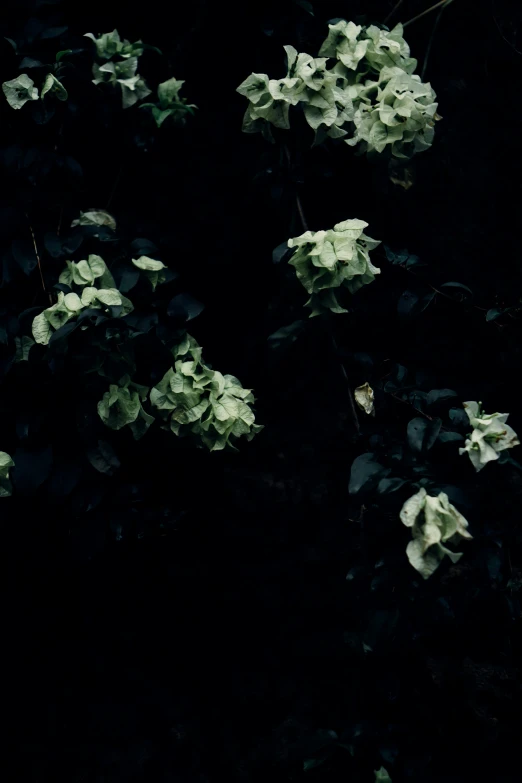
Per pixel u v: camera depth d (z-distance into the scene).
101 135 1.29
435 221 1.32
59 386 1.23
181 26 1.31
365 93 1.24
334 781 1.28
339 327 1.30
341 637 1.31
